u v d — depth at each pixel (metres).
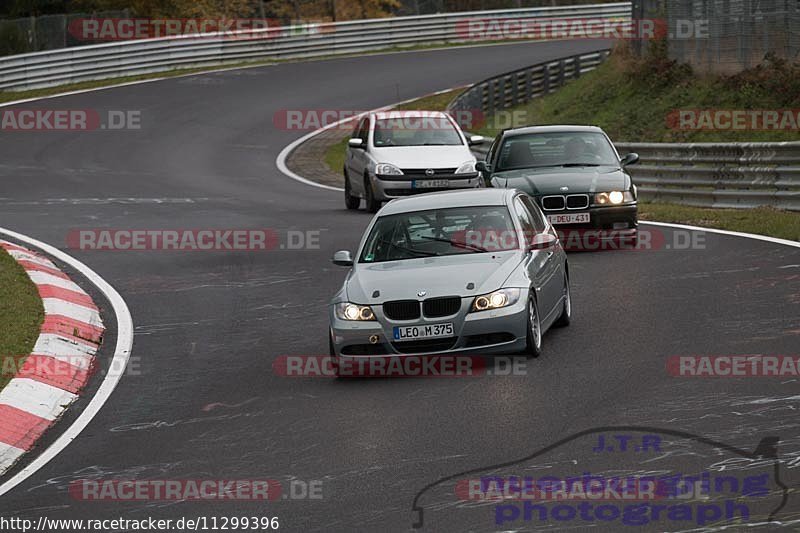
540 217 37.72
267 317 41.06
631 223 52.09
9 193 81.38
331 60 161.50
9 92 137.12
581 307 39.22
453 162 70.12
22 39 153.38
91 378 34.22
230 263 52.91
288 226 64.38
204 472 24.14
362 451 24.55
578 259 49.69
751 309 36.19
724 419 24.72
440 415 26.91
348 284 32.78
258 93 137.38
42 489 23.86
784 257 45.53
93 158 102.94
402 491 21.62
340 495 21.75
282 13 196.38
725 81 100.50
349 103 130.50
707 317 35.56
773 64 97.44
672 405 26.16
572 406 26.73
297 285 46.81
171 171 96.50
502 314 31.05
